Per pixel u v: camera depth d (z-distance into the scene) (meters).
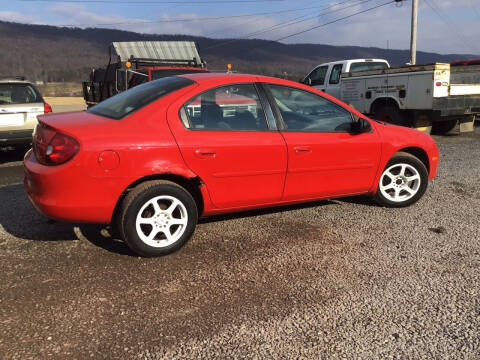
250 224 4.14
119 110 3.45
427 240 3.78
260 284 2.96
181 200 3.35
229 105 3.59
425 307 2.69
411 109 8.66
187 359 2.18
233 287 2.92
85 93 13.34
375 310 2.65
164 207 3.39
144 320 2.51
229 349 2.26
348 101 10.32
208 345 2.29
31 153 3.47
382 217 4.38
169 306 2.67
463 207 4.74
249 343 2.31
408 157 4.54
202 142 3.37
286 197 3.90
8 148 7.04
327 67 11.89
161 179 3.34
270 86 3.84
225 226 4.08
